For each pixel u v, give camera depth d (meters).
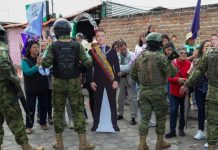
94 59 6.02
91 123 6.73
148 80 4.71
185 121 5.99
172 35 8.20
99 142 5.53
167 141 5.52
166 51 5.28
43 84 5.92
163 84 4.81
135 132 6.08
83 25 11.48
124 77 6.64
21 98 4.52
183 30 8.18
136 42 9.29
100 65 6.01
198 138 5.60
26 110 4.61
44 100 6.09
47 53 4.75
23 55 6.14
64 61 4.73
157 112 4.84
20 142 4.46
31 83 5.82
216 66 4.11
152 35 4.77
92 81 6.02
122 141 5.58
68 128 6.30
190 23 8.01
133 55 6.53
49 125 6.53
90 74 5.99
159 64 4.67
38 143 5.48
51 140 5.63
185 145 5.34
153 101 4.76
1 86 4.22
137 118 6.71
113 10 11.16
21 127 4.43
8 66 4.22
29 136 5.84
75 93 4.86
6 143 5.46
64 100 4.91
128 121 6.84
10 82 4.28
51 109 6.57
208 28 7.71
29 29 6.85
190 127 6.34
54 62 4.79
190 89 5.74
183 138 5.68
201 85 5.42
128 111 7.70
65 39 4.79
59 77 4.78
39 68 5.76
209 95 4.20
